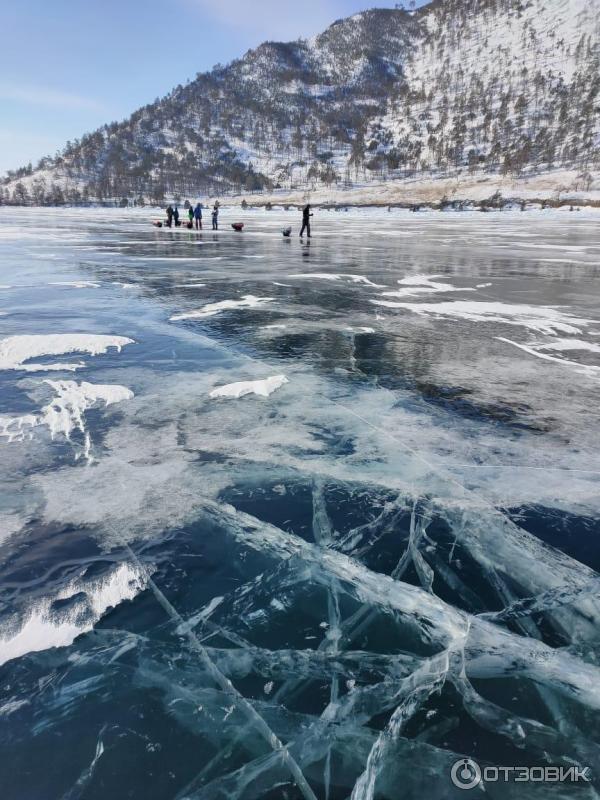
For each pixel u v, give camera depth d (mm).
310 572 2102
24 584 1988
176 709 1533
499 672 1678
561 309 7254
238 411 3613
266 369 4559
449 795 1330
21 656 1698
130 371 4477
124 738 1446
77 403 3734
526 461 2953
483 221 41094
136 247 16391
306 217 19734
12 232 23594
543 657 1739
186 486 2670
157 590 1987
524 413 3631
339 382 4242
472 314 6914
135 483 2686
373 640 1785
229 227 29328
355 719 1519
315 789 1333
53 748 1413
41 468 2820
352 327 6160
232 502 2545
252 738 1459
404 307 7332
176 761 1388
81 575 2043
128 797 1297
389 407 3719
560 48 159125
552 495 2615
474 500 2574
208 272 10820
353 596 1983
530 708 1560
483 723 1513
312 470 2838
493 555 2205
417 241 19812
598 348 5324
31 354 4918
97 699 1559
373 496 2609
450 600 1975
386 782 1357
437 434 3285
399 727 1500
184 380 4258
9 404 3717
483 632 1832
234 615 1884
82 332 5777
